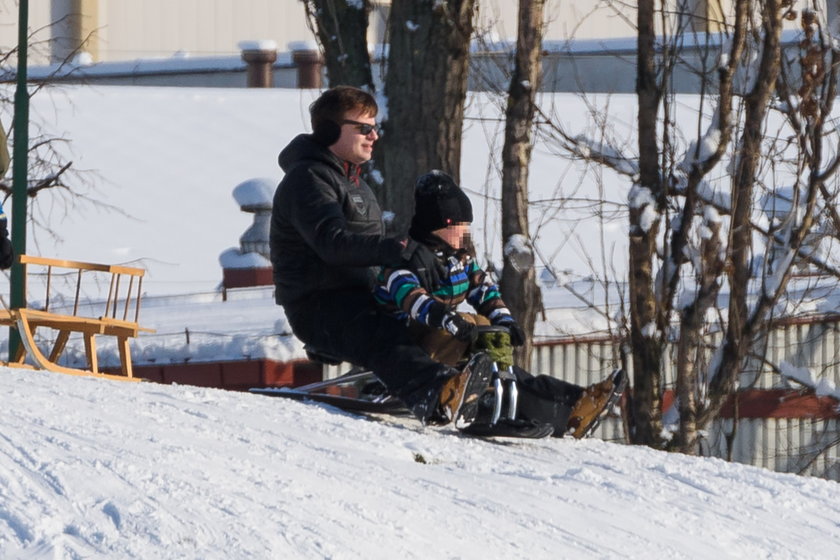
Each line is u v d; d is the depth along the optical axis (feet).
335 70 146.51
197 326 193.06
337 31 145.79
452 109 143.33
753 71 146.20
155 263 278.26
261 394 87.97
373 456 71.56
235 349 178.09
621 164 154.30
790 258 149.28
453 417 77.71
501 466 74.74
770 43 144.15
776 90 162.09
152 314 210.18
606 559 60.29
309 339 84.23
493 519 62.80
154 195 312.91
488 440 82.53
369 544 54.80
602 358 182.91
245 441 69.92
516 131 144.36
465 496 65.82
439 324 77.46
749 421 200.13
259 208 243.40
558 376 190.39
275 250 84.43
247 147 345.31
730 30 157.89
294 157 83.41
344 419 80.33
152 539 50.78
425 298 78.02
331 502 59.62
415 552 55.42
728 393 148.56
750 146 146.00
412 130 142.20
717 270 142.72
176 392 82.07
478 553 57.31
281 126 358.02
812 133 151.84
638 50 147.54
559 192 254.06
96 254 280.51
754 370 193.88
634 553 61.77
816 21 149.89
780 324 183.73
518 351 142.31
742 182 145.79
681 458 83.20
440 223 81.15
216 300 227.81
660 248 152.56
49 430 64.90
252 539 52.24
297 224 80.74
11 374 82.58
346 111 82.99
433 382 78.69
